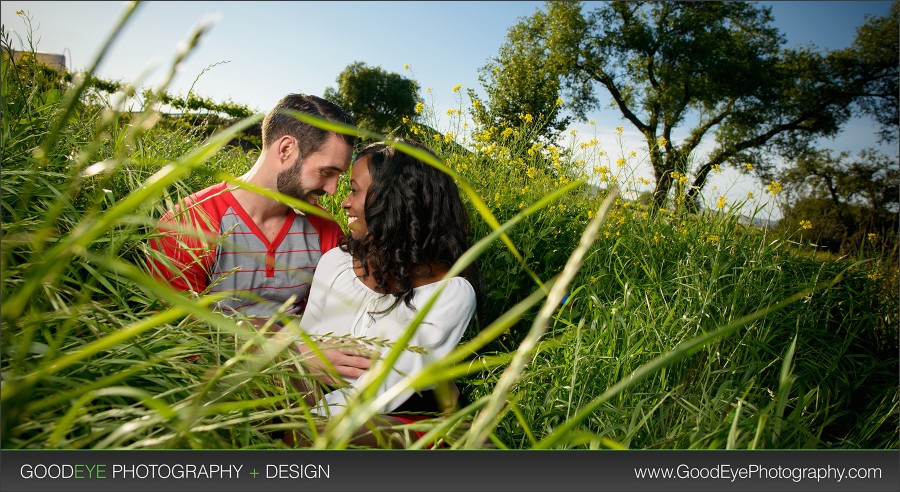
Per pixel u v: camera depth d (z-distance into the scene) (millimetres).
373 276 1895
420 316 514
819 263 3312
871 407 2279
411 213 1848
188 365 967
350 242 1959
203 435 806
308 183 2248
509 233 3055
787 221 3355
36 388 757
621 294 2586
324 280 1957
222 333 1123
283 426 916
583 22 20203
